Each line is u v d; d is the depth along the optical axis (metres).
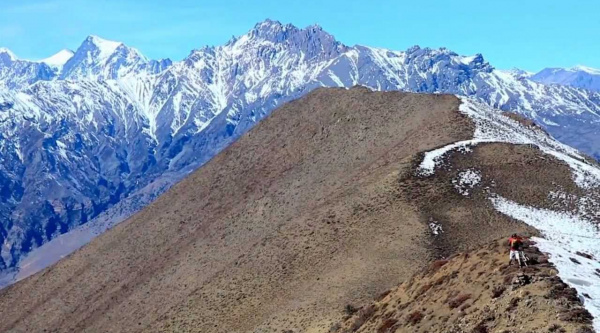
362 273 71.06
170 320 86.19
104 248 149.88
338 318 60.06
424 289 44.38
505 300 34.00
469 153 96.38
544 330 28.98
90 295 134.12
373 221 82.69
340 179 116.25
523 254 37.75
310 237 86.94
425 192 85.62
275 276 82.31
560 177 88.62
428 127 115.12
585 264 38.03
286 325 66.38
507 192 84.62
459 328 34.84
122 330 106.12
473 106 123.50
